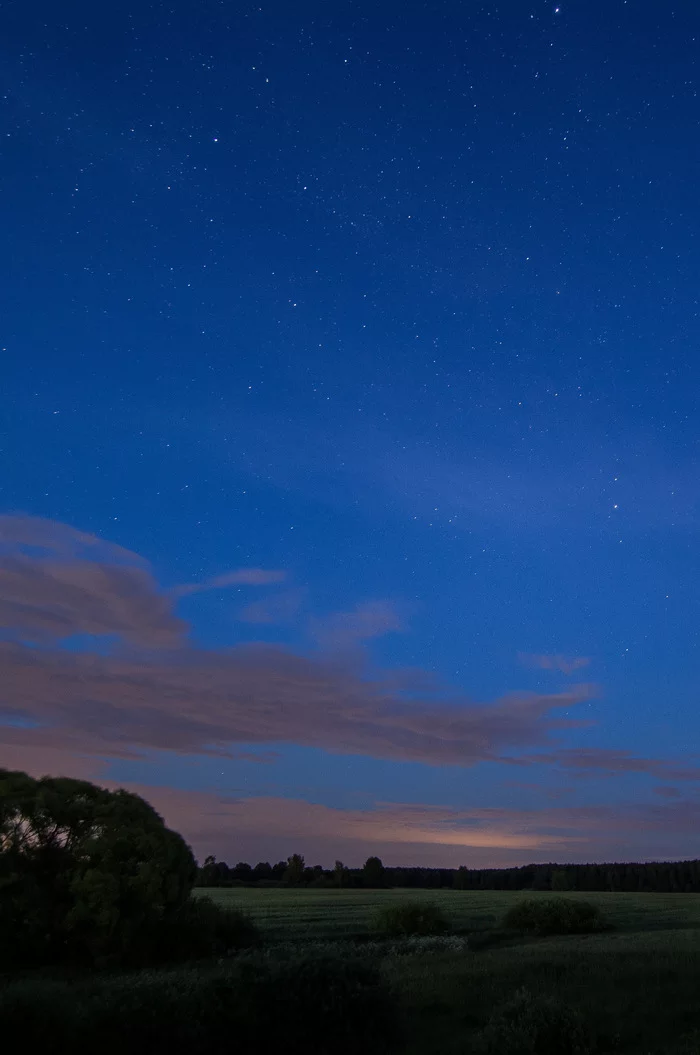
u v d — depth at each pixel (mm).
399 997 15195
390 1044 12703
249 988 12430
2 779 27922
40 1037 10812
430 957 24391
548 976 19062
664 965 20531
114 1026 11273
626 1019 14289
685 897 72625
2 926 24859
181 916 28047
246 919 31969
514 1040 12305
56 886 26094
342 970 13094
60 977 22594
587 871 108750
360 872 105312
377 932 36531
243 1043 11680
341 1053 12094
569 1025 12656
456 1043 12805
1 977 21453
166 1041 11258
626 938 34688
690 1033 13203
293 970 12883
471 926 40156
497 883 111688
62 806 27109
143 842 27141
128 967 25125
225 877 106438
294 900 58812
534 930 38875
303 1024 12070
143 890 26328
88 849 26391
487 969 20203
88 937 25172
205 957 27219
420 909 37344
